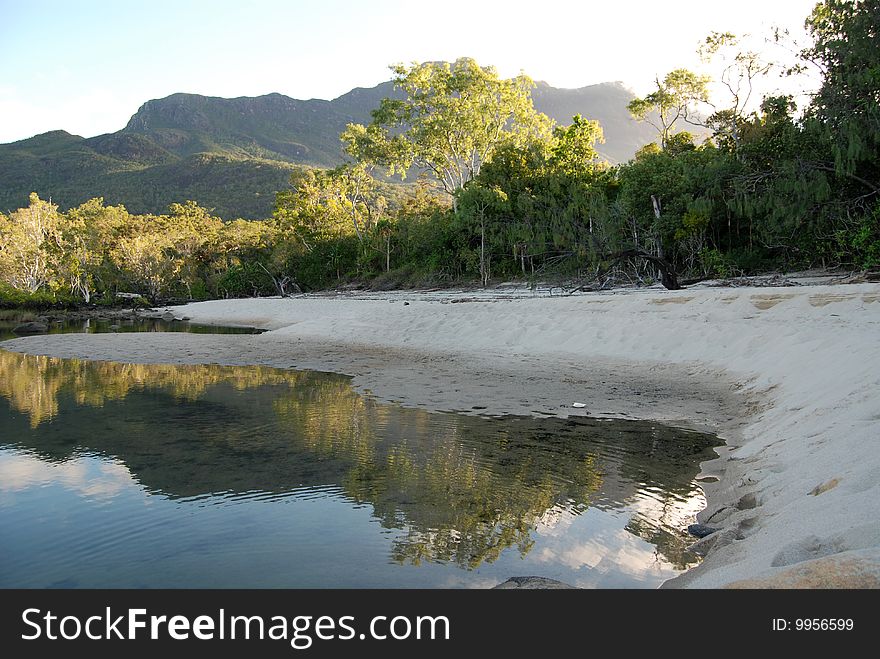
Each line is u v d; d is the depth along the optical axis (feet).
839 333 35.42
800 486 15.48
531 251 117.29
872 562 9.64
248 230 262.47
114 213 241.96
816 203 77.46
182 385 39.81
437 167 174.29
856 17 75.87
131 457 23.20
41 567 14.61
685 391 34.53
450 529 16.43
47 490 19.66
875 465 13.99
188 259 245.86
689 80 136.26
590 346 48.96
